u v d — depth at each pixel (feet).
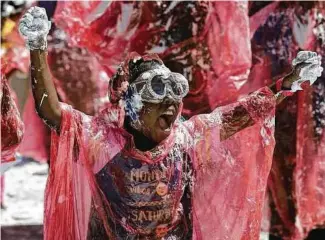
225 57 31.76
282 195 32.17
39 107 20.03
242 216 22.66
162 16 31.42
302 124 31.99
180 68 31.83
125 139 20.76
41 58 19.57
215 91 32.01
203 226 22.49
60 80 34.68
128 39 31.94
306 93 31.81
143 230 21.06
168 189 21.02
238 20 31.60
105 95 35.22
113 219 20.99
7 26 38.93
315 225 32.65
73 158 20.93
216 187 22.35
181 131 21.45
